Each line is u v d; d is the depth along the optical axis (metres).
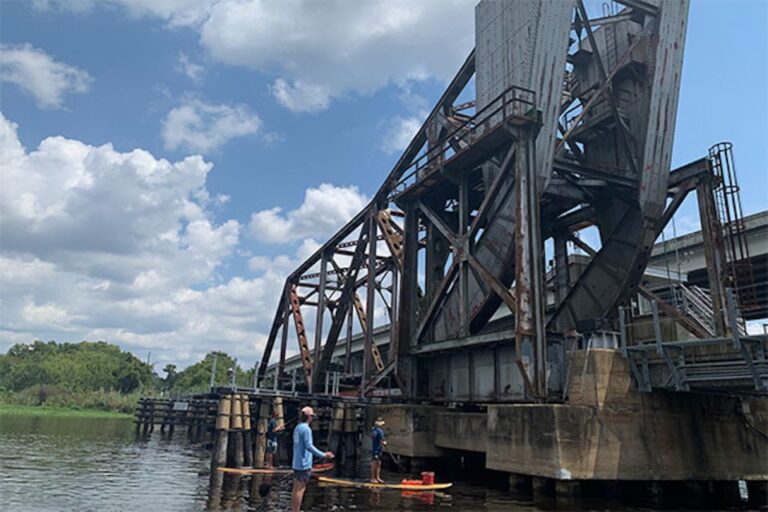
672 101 24.39
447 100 29.98
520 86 23.20
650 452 17.20
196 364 125.75
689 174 23.83
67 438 41.41
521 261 20.23
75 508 14.84
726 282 22.03
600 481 17.20
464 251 24.48
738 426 18.97
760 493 19.00
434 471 23.33
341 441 27.17
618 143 25.50
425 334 27.50
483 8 27.03
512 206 23.12
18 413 83.62
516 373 21.80
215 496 16.97
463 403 25.03
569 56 27.25
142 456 30.36
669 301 34.41
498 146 23.16
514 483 17.94
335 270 42.97
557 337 20.91
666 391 18.02
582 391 17.48
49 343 167.62
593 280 25.25
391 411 25.27
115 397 102.69
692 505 16.70
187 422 50.03
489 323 28.89
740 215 22.25
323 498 16.70
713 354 16.47
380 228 33.47
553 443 16.38
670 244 38.88
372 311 32.47
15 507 14.84
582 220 27.66
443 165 25.52
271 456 24.72
